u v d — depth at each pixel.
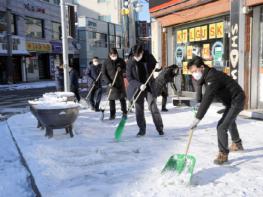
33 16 35.66
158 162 5.42
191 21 12.19
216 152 5.86
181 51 13.44
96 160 5.63
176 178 4.52
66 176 4.95
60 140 7.00
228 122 5.18
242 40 9.29
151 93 7.21
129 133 7.61
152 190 4.30
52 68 39.09
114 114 9.46
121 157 5.75
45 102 7.65
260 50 9.45
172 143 6.55
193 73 5.00
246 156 5.64
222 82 4.99
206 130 7.66
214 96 4.91
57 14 40.25
